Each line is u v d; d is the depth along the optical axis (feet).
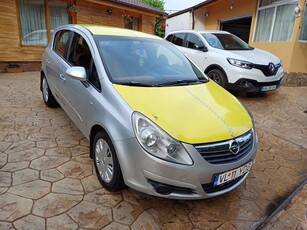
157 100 7.29
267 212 7.57
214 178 6.35
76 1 30.81
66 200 7.16
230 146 6.57
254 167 10.08
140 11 37.14
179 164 6.04
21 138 10.61
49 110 14.12
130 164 6.41
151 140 6.11
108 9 35.09
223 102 8.25
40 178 8.03
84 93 8.53
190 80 9.40
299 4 24.90
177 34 23.39
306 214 7.57
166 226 6.66
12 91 17.93
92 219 6.60
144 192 6.41
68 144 10.34
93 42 9.05
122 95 7.18
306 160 10.92
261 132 13.66
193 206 7.52
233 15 35.68
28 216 6.48
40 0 27.55
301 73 26.63
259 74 17.19
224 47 19.75
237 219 7.17
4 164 8.63
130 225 6.55
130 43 9.76
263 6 29.96
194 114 6.97
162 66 9.63
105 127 7.06
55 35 13.17
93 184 7.95
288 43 26.22
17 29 26.13
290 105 18.51
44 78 14.06
